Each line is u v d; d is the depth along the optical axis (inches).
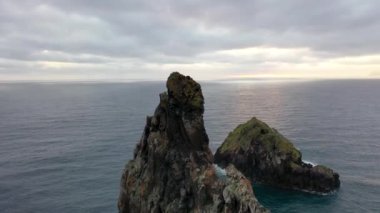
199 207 1921.8
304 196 3518.7
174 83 2118.6
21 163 4564.5
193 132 2090.3
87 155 4960.6
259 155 3919.8
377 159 4867.1
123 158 4783.5
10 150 5300.2
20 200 3334.2
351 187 3750.0
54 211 3097.9
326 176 3631.9
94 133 6584.6
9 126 7445.9
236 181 1827.0
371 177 4094.5
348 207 3282.5
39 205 3218.5
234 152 4156.0
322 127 7190.0
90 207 3174.2
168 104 2160.4
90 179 3907.5
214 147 5457.7
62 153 5083.7
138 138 6067.9
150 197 2119.8
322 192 3585.1
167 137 2148.1
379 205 3326.8
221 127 7130.9
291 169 3703.3
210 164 2063.2
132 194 2231.8
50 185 3725.4
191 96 2103.8
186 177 2034.9
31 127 7322.8
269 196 3538.4
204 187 1936.5
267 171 3838.6
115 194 3467.0
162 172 2117.4
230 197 1788.9
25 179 3919.8
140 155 2310.5
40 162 4613.7
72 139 6053.2
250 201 1705.2
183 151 2084.2
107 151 5177.2
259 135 4037.9
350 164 4621.1
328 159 4852.4
